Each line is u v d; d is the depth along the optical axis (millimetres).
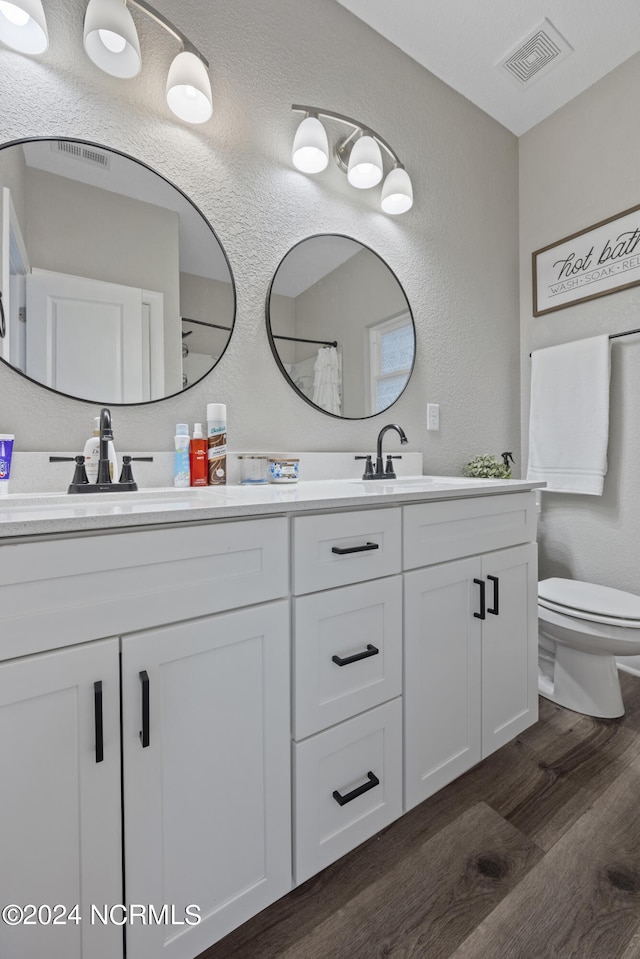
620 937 810
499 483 1344
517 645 1337
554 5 1563
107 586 656
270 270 1422
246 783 801
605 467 1831
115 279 1167
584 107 1953
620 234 1836
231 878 787
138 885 691
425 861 974
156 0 1221
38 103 1068
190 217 1274
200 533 741
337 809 926
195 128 1281
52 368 1088
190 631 729
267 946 808
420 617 1069
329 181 1561
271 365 1427
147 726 678
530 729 1443
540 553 2137
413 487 1205
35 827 611
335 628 916
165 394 1232
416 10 1589
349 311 1603
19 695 592
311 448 1519
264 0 1409
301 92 1484
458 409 1961
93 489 997
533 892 899
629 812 1101
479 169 2037
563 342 2047
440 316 1891
